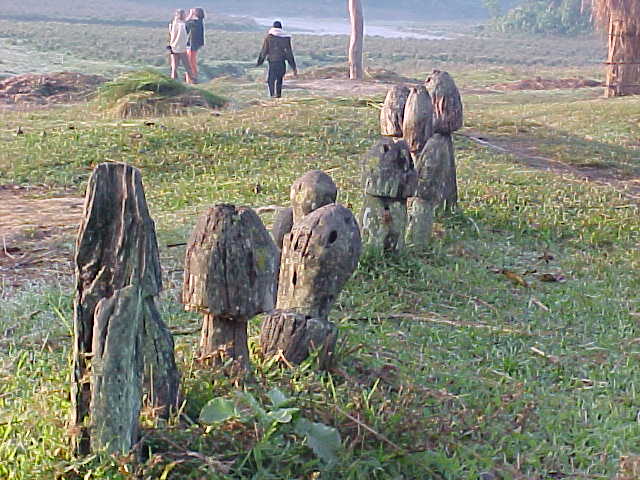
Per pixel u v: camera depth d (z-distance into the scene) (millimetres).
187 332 6078
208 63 35000
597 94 25531
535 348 6500
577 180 11945
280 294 5750
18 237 8469
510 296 7609
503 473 4680
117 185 4129
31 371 5410
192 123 13719
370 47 50125
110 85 16766
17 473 4102
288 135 13219
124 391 4125
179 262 7762
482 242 9102
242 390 4789
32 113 16156
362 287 7422
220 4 92062
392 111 9344
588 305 7496
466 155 12867
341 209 5633
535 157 13352
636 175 12750
